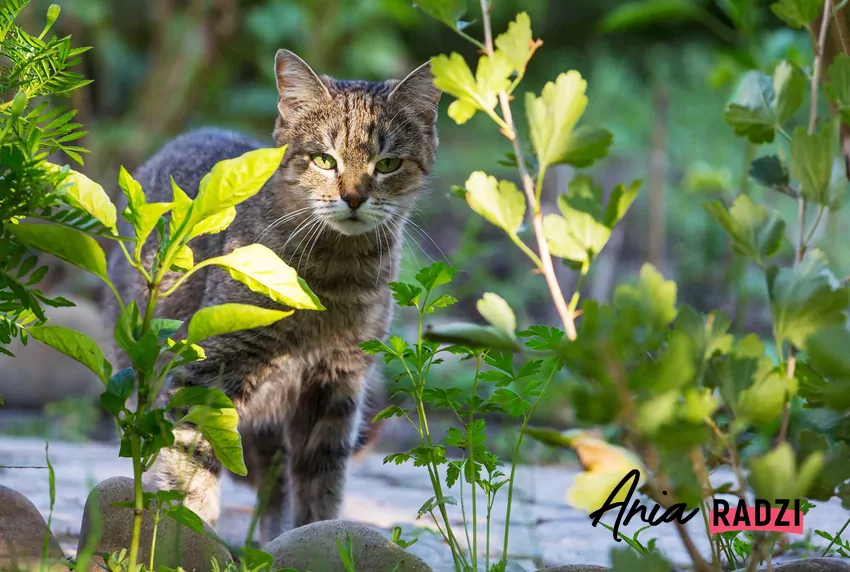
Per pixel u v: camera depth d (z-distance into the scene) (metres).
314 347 5.45
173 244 2.95
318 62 14.12
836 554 4.47
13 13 3.52
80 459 7.07
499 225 2.96
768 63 7.47
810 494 2.89
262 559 3.11
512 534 5.24
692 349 2.64
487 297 2.98
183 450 4.91
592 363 2.52
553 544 5.03
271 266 2.99
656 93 13.81
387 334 5.80
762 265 2.94
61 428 9.11
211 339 5.16
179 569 3.03
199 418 3.04
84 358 3.04
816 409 3.20
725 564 4.06
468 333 2.74
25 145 3.09
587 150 2.90
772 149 11.01
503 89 3.01
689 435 2.51
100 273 2.93
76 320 9.92
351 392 5.69
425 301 3.64
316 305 2.99
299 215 5.50
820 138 2.90
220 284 5.36
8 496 3.37
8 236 3.08
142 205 2.93
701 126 17.28
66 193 2.97
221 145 6.62
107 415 9.85
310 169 5.55
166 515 3.25
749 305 12.16
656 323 2.68
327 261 5.43
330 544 3.44
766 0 11.06
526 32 3.01
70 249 2.87
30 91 3.53
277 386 5.50
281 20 14.05
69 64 3.57
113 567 3.18
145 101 12.86
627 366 2.60
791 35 7.51
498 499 6.29
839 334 2.64
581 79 2.92
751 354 2.73
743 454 5.06
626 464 2.61
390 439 9.24
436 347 3.75
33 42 3.52
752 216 3.00
